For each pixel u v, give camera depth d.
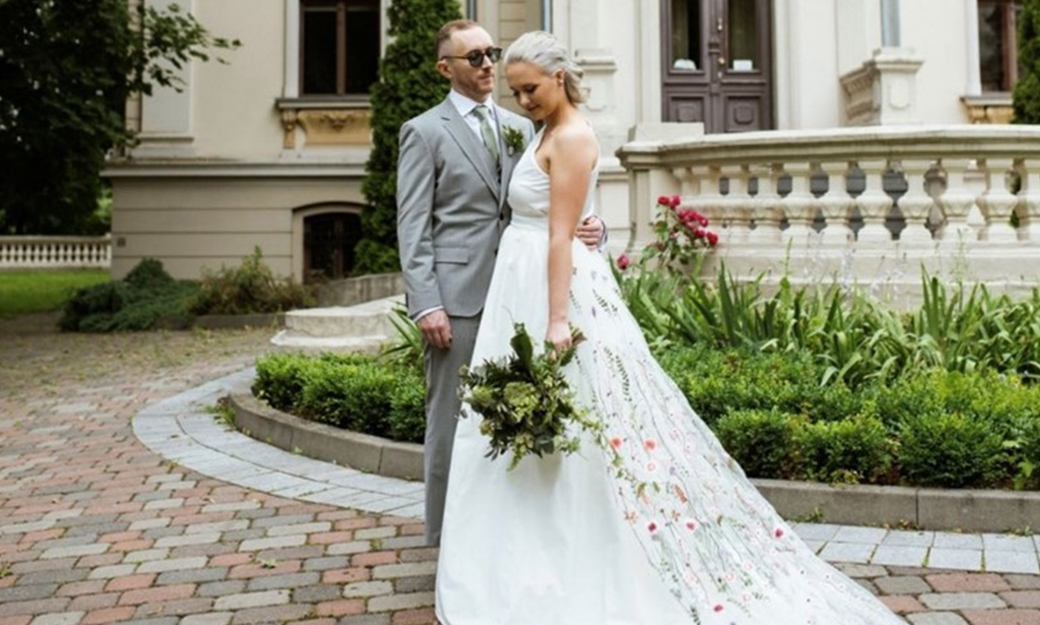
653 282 6.62
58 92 11.70
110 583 3.50
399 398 5.00
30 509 4.47
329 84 15.16
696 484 2.94
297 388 5.86
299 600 3.29
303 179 14.61
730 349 5.53
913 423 4.12
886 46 12.27
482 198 3.36
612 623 2.71
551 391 2.75
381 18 15.11
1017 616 3.00
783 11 12.85
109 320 12.37
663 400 3.04
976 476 3.94
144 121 14.55
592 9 12.06
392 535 3.94
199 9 14.75
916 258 6.73
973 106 13.91
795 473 4.17
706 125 12.95
